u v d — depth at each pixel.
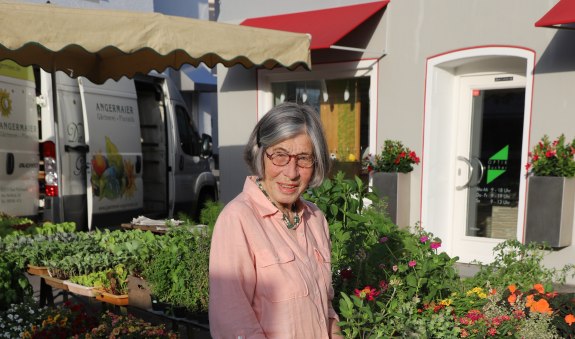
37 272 4.34
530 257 4.33
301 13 7.39
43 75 6.95
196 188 9.88
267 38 4.79
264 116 1.92
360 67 6.92
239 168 8.17
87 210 7.52
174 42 4.18
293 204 2.04
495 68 6.36
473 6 5.97
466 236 6.73
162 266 3.65
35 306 3.76
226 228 1.77
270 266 1.76
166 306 3.65
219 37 4.46
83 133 7.47
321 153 1.91
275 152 1.86
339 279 3.31
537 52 5.60
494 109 6.48
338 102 7.39
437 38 6.27
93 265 4.13
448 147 6.71
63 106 7.16
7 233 5.23
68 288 4.04
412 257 3.34
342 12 6.83
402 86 6.59
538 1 5.54
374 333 2.78
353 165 7.28
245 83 8.00
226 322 1.69
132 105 8.45
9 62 6.48
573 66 5.37
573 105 5.40
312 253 1.98
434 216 6.61
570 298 3.14
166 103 9.32
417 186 6.53
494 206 6.56
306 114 1.90
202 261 3.60
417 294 3.20
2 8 3.55
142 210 8.66
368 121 7.14
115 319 3.35
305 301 1.78
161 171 9.27
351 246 3.36
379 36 6.71
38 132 6.98
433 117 6.44
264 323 1.75
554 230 5.25
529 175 5.65
